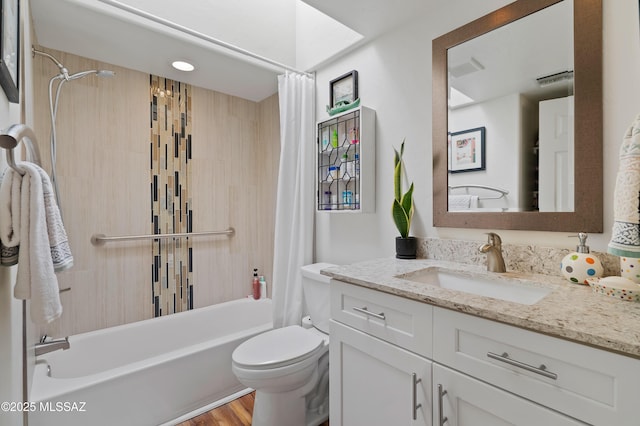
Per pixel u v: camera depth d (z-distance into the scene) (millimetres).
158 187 2193
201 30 1791
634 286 792
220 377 1757
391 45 1669
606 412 594
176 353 1637
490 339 766
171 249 2260
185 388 1623
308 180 2111
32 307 690
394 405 988
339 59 1984
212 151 2465
